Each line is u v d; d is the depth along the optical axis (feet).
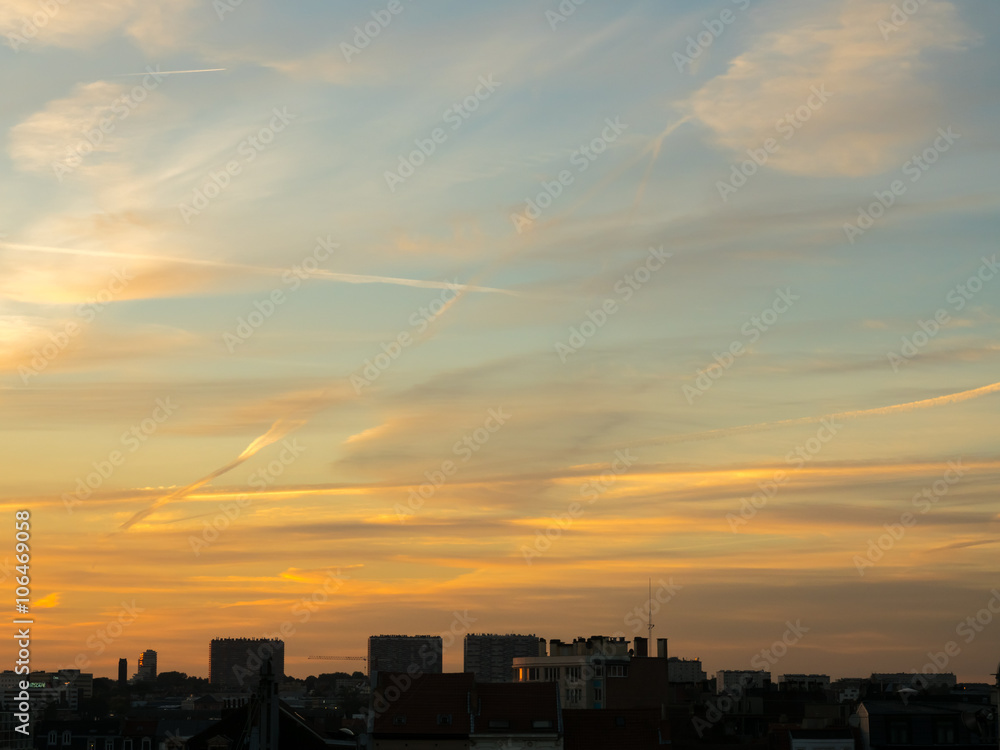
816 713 402.11
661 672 538.88
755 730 415.64
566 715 357.82
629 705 531.09
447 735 350.43
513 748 349.00
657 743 351.25
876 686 449.89
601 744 351.25
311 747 363.97
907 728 353.10
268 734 231.09
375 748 349.00
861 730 358.23
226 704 469.16
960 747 350.64
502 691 362.53
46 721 624.18
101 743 612.70
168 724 636.48
